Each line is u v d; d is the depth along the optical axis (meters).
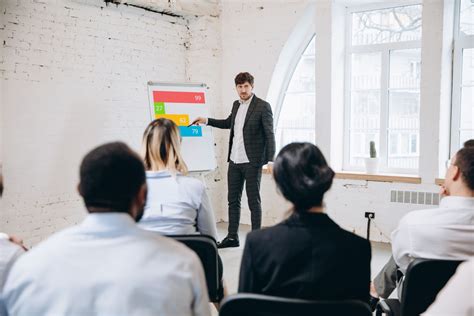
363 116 5.14
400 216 4.66
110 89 4.75
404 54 4.83
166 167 2.32
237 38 5.56
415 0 4.66
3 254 1.32
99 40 4.61
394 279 2.26
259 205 4.47
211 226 2.38
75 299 1.05
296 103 5.64
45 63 4.16
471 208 1.72
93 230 1.10
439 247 1.73
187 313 1.13
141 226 2.20
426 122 4.48
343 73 5.19
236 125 4.51
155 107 4.83
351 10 5.08
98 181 1.09
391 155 4.99
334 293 1.29
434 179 4.46
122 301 1.05
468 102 4.54
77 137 4.45
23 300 1.06
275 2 5.26
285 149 1.38
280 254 1.30
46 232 4.23
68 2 4.30
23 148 4.02
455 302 1.01
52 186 4.26
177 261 1.12
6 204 3.92
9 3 3.86
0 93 3.83
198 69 5.55
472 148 1.77
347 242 1.30
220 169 5.79
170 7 5.13
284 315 1.20
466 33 4.49
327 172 1.33
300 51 5.49
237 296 1.22
